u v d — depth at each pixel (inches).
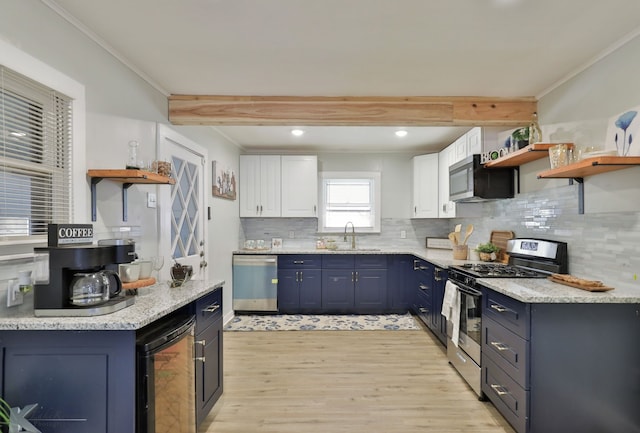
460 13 70.4
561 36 79.0
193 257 130.5
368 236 204.4
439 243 194.5
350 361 124.0
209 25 74.7
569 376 75.1
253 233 203.8
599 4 67.4
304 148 196.5
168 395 65.9
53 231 60.1
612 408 75.1
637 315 75.1
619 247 81.2
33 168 62.7
